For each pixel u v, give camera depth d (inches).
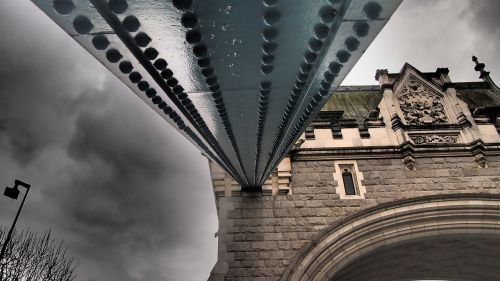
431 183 452.1
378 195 446.0
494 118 502.6
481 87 670.5
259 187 446.0
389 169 464.8
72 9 94.3
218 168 462.3
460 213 427.8
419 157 471.8
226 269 398.0
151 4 97.0
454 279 552.1
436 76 568.7
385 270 514.6
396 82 544.7
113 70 132.0
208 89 157.6
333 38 121.0
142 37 110.7
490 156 470.3
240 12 105.2
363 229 418.6
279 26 114.0
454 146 474.0
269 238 417.4
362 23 112.9
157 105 177.2
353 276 492.1
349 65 139.6
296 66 141.7
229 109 182.5
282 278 386.9
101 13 97.0
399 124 493.0
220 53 127.4
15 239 551.2
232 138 237.3
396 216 425.1
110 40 112.0
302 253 398.9
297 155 473.7
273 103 177.9
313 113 200.7
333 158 474.6
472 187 448.8
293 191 449.4
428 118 512.4
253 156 296.5
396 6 104.7
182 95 161.8
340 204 439.2
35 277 562.6
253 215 432.8
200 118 197.2
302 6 105.8
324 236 411.2
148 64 128.7
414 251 470.9
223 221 428.5
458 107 513.0
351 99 634.8
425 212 427.8
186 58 128.6
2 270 502.3
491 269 516.4
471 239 449.4
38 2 91.2
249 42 120.9
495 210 427.2
